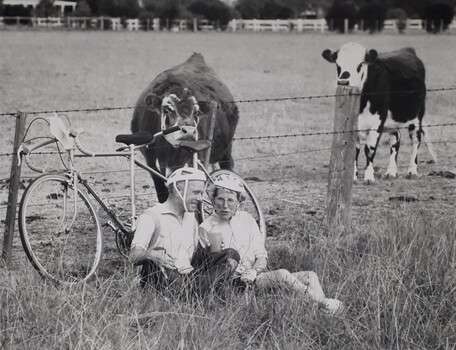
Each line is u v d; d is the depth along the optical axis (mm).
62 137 6328
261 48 37031
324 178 11500
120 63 28266
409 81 13109
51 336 5168
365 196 10453
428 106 19375
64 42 38219
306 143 14344
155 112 9320
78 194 6566
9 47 33688
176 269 6059
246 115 17359
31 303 5457
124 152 6688
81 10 58281
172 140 8781
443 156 14008
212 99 10336
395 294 6004
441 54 33750
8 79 22188
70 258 6926
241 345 5434
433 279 6414
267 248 7367
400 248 6988
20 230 5945
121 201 9695
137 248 5961
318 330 5633
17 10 55594
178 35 47500
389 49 36062
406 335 5578
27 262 6406
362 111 12312
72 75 23906
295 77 25141
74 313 5289
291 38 45281
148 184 10984
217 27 57375
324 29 56656
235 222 6469
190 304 5746
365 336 5609
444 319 5949
